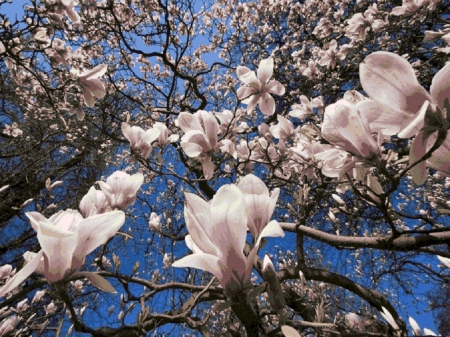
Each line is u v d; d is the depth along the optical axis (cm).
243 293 75
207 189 449
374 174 225
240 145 338
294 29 952
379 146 95
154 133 244
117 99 753
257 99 283
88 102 319
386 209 120
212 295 309
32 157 732
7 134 747
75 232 77
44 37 316
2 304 182
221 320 511
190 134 212
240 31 958
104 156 866
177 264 72
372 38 557
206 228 76
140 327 184
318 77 659
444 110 74
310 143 260
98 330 227
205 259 74
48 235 72
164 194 750
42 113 679
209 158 216
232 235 74
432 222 166
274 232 72
